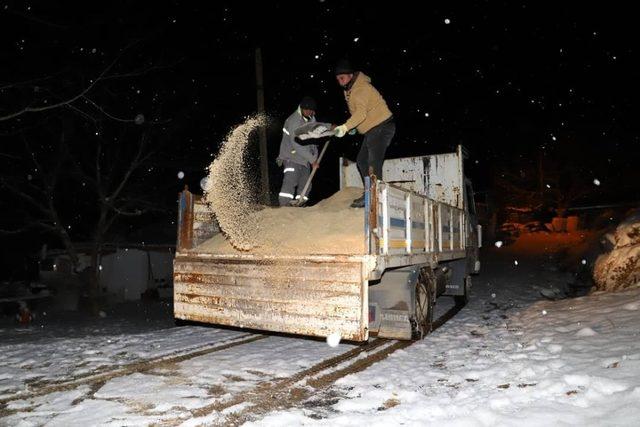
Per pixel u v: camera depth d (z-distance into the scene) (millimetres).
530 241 26578
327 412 4113
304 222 6125
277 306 5465
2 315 17859
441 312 9859
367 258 5012
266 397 4469
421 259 6812
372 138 6797
